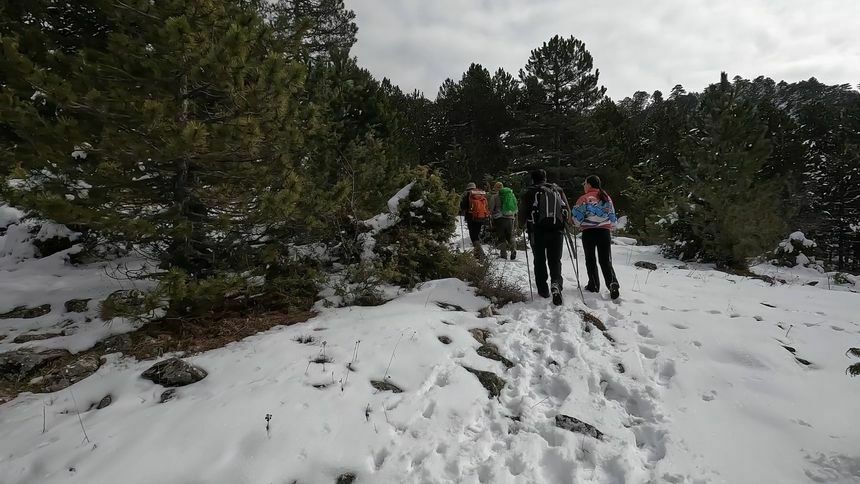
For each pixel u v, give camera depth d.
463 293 5.68
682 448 3.02
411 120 27.12
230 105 4.63
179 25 3.97
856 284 8.96
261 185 4.86
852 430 3.19
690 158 10.19
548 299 5.56
